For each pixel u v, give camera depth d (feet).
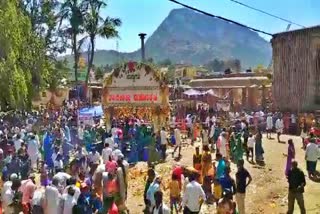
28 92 108.47
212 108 141.18
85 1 161.89
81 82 199.93
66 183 40.63
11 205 37.14
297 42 117.39
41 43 120.47
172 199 46.96
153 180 43.11
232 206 35.42
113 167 46.65
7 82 96.94
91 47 166.61
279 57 122.31
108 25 164.25
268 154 82.43
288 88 119.65
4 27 97.09
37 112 119.75
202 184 54.90
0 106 101.65
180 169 47.91
